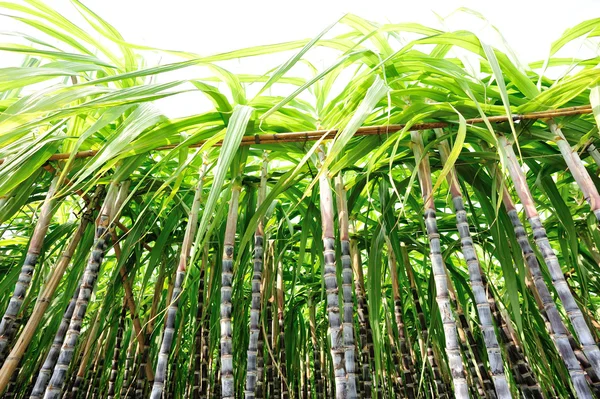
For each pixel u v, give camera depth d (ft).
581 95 4.32
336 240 5.07
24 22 4.33
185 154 4.51
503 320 4.88
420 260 8.61
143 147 3.96
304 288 8.86
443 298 3.32
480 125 4.32
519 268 3.97
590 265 6.98
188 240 3.93
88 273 3.83
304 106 5.16
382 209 4.88
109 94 3.40
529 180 6.21
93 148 4.79
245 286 7.36
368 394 5.28
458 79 3.82
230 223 4.02
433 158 5.15
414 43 3.79
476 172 4.62
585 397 2.99
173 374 6.71
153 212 5.79
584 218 6.71
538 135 4.10
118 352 6.41
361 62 5.00
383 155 4.96
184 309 6.39
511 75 4.18
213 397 6.85
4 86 3.76
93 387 6.17
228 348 3.46
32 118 3.53
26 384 5.95
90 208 4.56
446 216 6.94
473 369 5.96
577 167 3.69
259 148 4.63
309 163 4.83
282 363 6.54
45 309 3.70
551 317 3.42
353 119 3.12
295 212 6.87
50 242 5.07
